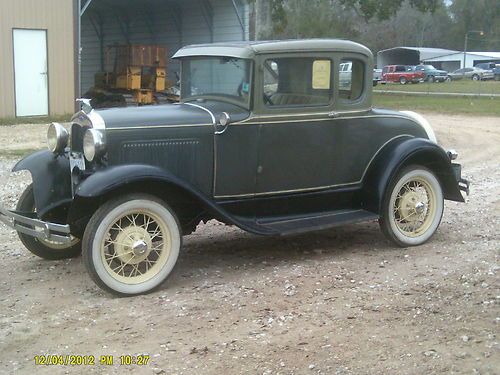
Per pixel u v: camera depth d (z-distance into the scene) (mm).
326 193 6004
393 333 4203
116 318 4586
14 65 17609
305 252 6191
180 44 25656
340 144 5953
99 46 29922
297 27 51062
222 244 6508
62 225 4914
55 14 18156
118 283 4949
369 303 4758
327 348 4012
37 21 17844
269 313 4605
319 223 5758
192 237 6793
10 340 4242
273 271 5574
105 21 29375
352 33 56125
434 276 5340
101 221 4840
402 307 4656
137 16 27641
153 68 23625
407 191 6297
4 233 7004
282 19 29250
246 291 5066
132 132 5094
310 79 5730
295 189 5824
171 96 22750
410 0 33000
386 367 3734
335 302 4789
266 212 5801
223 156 5430
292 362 3836
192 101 5949
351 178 6098
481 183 9914
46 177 5523
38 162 5609
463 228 7035
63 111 18641
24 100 17922
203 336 4250
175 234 5145
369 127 6113
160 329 4383
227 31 23547
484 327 4223
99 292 5133
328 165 5934
